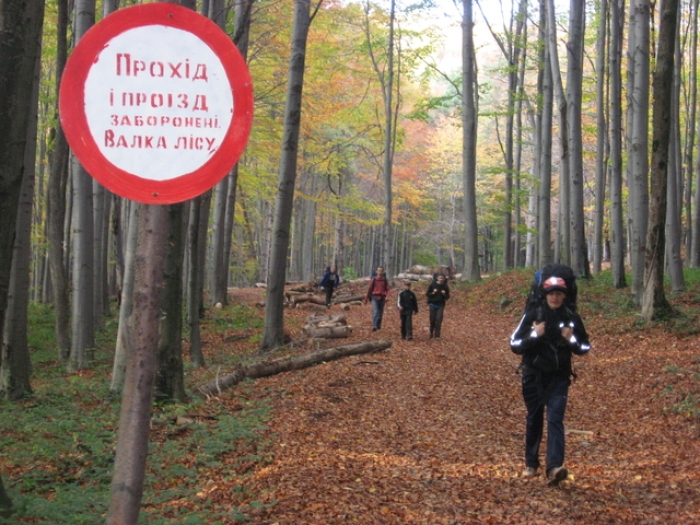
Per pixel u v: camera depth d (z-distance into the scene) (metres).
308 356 12.64
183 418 8.00
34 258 34.97
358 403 9.69
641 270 17.56
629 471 6.39
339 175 39.56
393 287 29.95
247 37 17.89
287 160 14.74
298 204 43.31
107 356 15.81
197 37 2.61
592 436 7.91
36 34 4.11
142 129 2.59
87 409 9.37
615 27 19.77
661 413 8.60
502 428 8.33
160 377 9.27
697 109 35.53
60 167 14.29
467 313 23.34
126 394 2.59
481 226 57.75
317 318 17.78
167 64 2.60
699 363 11.08
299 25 14.33
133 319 2.62
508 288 24.81
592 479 6.16
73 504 5.05
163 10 2.58
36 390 11.02
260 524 4.90
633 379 10.87
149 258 2.61
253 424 8.07
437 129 52.81
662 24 13.84
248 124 2.65
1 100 3.96
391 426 8.41
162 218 2.62
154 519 4.94
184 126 2.62
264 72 24.02
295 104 14.54
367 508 5.28
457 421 8.69
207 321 21.62
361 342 14.79
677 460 6.61
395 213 48.84
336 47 28.27
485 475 6.28
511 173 28.39
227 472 6.28
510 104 29.95
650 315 15.03
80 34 12.55
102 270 21.23
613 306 18.41
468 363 13.27
